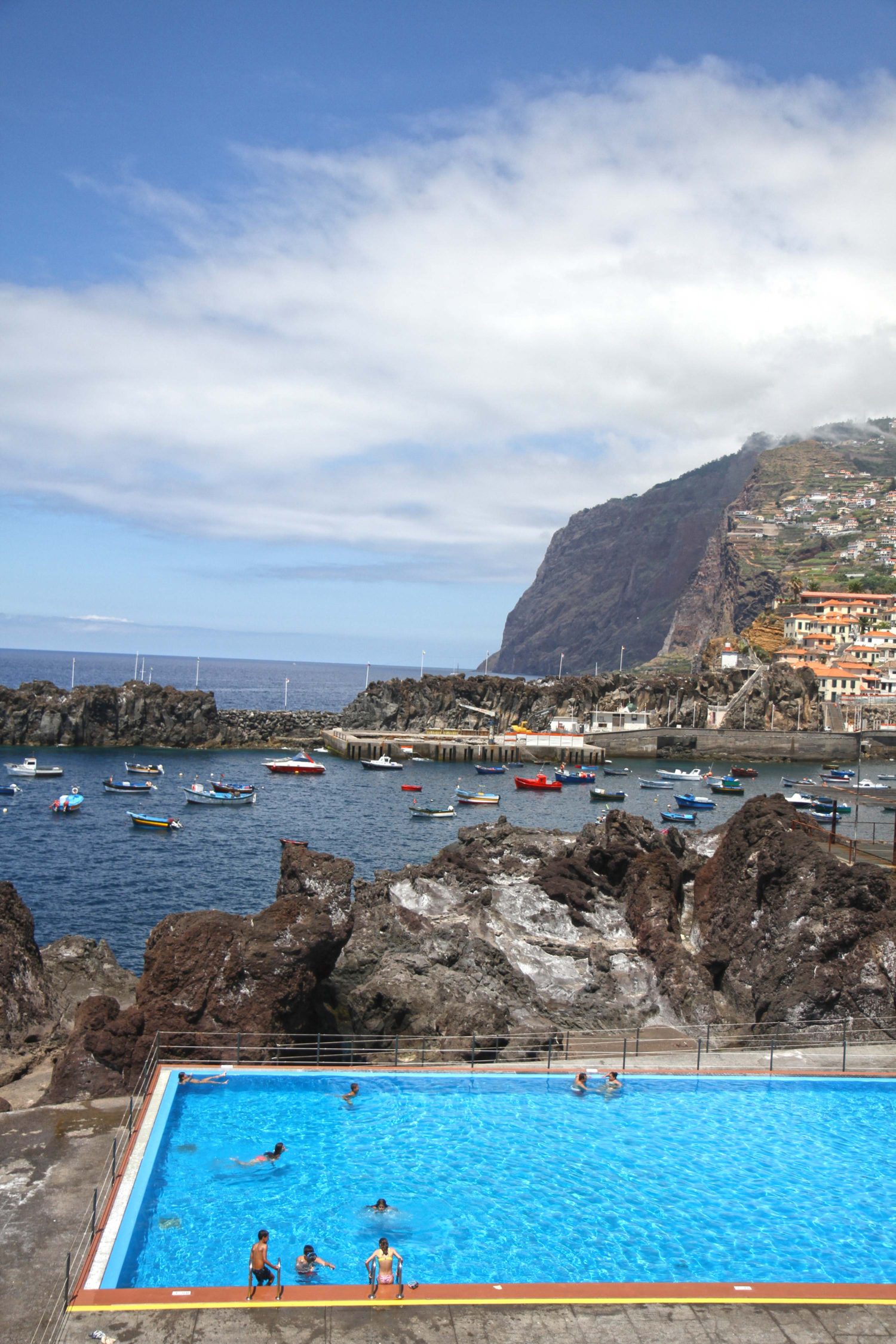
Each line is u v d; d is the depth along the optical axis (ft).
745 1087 93.81
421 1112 87.04
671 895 150.71
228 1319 55.16
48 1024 105.60
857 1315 58.54
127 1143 74.49
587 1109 88.84
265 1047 96.22
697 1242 68.49
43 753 520.42
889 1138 85.20
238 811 373.81
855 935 120.06
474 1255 65.82
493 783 500.33
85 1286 57.21
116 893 229.45
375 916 139.85
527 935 142.10
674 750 641.40
